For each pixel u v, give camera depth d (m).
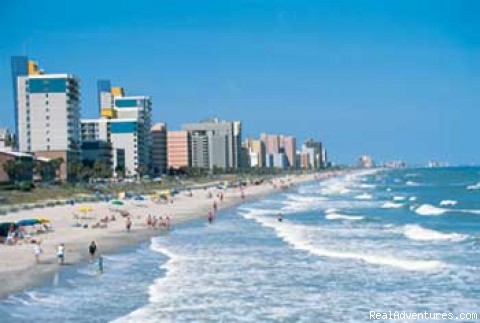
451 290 37.38
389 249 54.50
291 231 71.69
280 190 191.25
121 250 57.12
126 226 75.75
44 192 137.50
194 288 39.12
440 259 48.31
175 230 75.88
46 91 199.38
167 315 32.56
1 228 62.22
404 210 104.31
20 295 37.38
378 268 45.00
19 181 154.12
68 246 58.75
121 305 34.81
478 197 137.75
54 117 199.75
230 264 48.22
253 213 103.81
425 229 70.31
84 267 47.28
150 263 49.31
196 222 87.12
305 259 49.81
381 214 97.06
